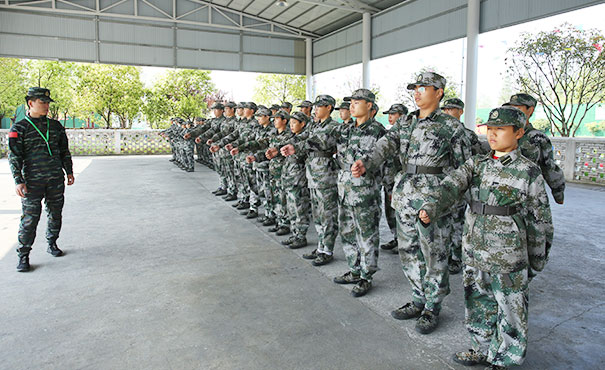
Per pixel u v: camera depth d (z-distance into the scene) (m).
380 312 2.83
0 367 2.16
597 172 8.10
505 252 1.98
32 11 13.34
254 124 5.77
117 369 2.15
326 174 3.62
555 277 3.45
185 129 10.36
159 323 2.65
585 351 2.34
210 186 8.18
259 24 15.99
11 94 20.69
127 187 7.97
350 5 12.66
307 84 17.00
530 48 10.18
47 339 2.44
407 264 2.69
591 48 9.55
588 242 4.38
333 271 3.60
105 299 3.00
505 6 8.87
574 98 10.95
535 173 1.96
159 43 14.89
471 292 2.19
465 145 2.59
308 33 16.55
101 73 21.55
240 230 4.95
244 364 2.21
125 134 15.64
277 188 4.67
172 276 3.46
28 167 3.56
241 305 2.92
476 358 2.20
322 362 2.23
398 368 2.17
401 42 11.89
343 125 3.30
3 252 4.02
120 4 14.19
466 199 2.24
